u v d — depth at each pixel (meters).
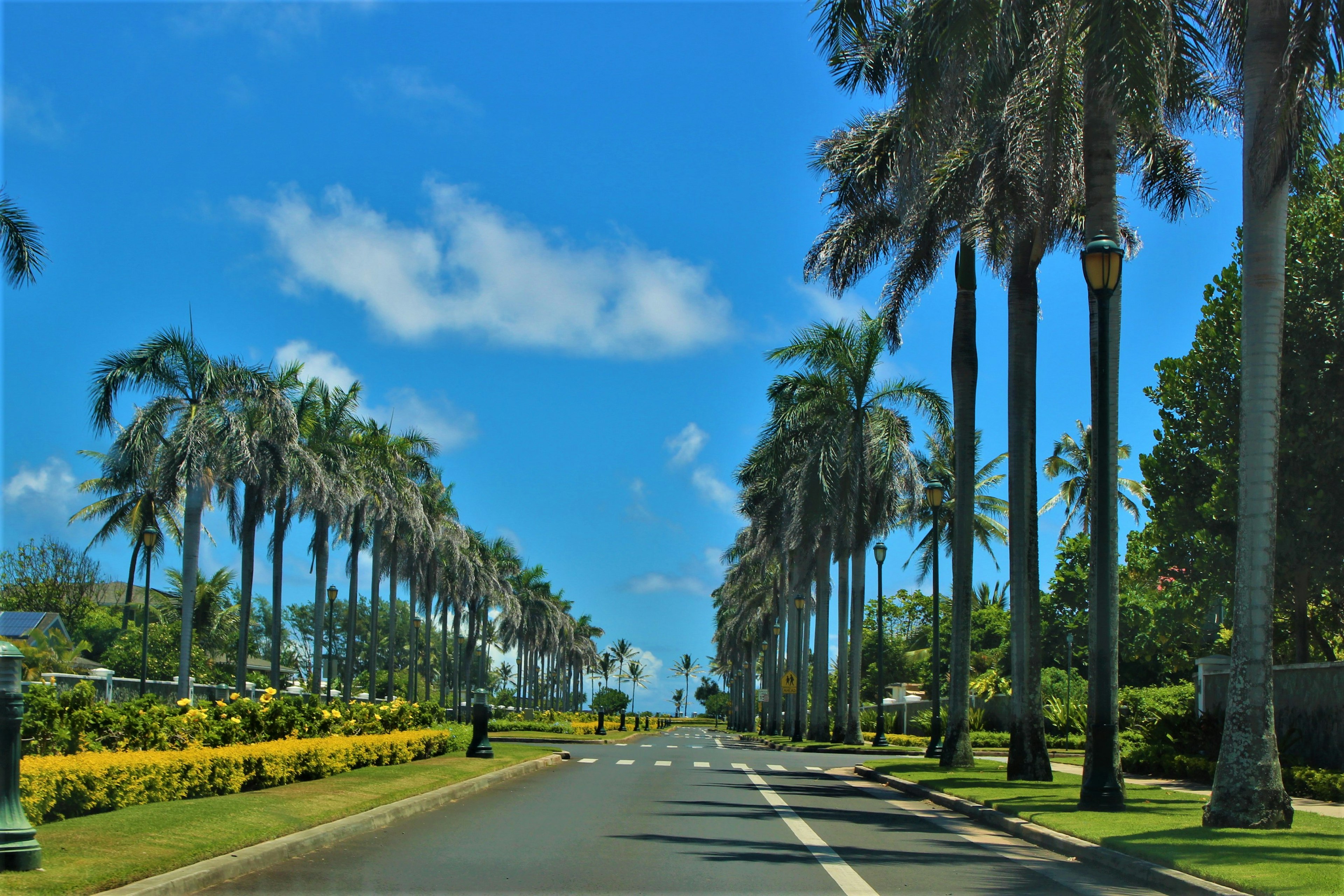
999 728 53.62
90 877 7.71
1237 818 12.94
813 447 41.53
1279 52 13.90
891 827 14.48
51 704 12.53
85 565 65.81
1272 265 13.73
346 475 49.88
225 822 10.75
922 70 18.61
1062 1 17.73
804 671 54.81
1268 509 13.47
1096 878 10.23
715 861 10.72
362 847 10.97
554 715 88.81
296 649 125.56
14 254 24.47
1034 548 22.95
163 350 39.69
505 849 11.11
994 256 24.58
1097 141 18.17
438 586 80.12
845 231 29.83
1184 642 44.03
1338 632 35.25
